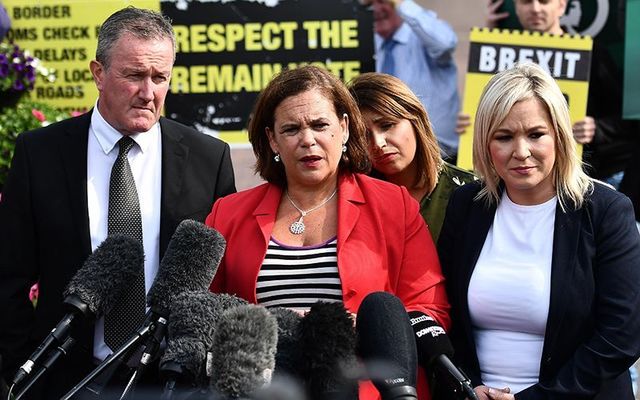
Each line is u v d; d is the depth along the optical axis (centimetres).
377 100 832
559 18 1176
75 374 763
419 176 859
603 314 684
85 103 1232
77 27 1224
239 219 727
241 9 1202
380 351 546
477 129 716
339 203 713
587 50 1116
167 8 1208
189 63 1208
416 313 680
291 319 566
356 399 557
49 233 784
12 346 786
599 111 1177
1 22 1204
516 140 692
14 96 1226
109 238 654
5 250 794
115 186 788
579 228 696
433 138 859
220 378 483
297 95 695
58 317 782
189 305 563
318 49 1201
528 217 714
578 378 677
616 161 1178
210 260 611
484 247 724
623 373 718
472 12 1183
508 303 702
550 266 699
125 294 768
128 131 782
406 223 721
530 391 685
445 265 745
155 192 802
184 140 823
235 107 1209
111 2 1216
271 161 735
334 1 1195
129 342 592
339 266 686
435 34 1187
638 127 1172
